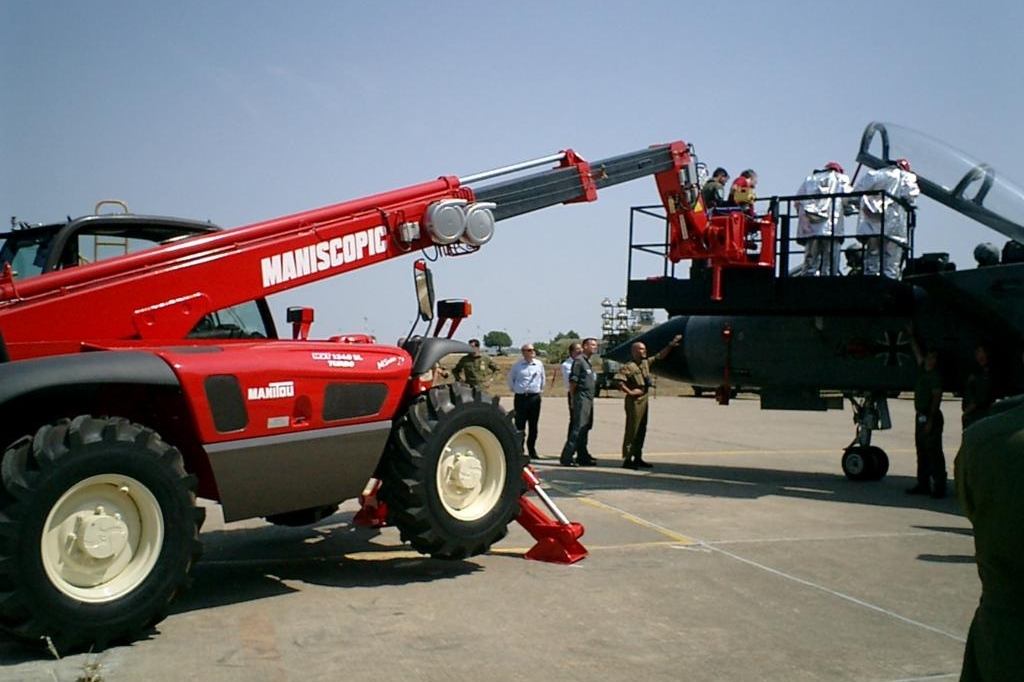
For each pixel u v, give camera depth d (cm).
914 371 1052
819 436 1844
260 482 518
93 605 432
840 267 1007
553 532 650
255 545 702
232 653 440
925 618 522
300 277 588
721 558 669
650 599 551
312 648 449
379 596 550
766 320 1162
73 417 499
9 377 422
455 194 680
